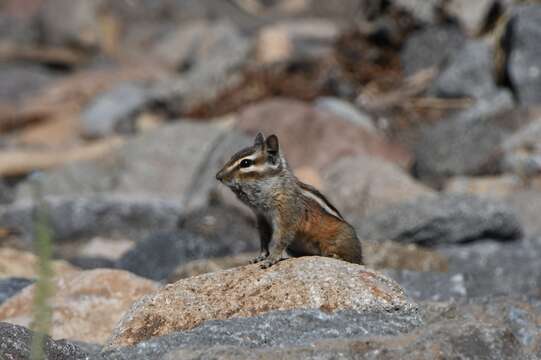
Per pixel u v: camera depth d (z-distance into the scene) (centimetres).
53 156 2259
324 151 2022
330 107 2258
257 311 793
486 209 1595
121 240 1766
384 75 2419
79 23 3488
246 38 3344
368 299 791
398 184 1806
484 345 702
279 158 936
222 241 1636
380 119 2266
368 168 1866
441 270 1416
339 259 925
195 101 2564
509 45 2283
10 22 3681
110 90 2841
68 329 997
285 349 689
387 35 2472
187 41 3325
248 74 2505
